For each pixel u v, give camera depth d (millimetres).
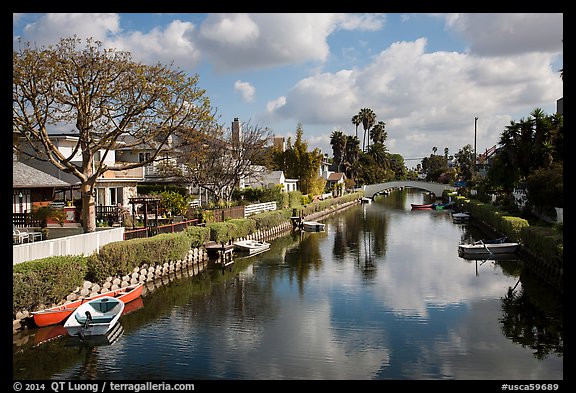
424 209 88625
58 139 38750
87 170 27828
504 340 18406
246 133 54031
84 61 25797
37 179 30703
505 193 56969
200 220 38500
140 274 27609
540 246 28578
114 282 25000
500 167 49594
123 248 25156
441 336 19000
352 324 20578
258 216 48500
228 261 36094
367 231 56000
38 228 27766
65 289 20609
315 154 84188
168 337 19031
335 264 34906
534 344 17953
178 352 17422
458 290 26359
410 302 23969
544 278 28172
